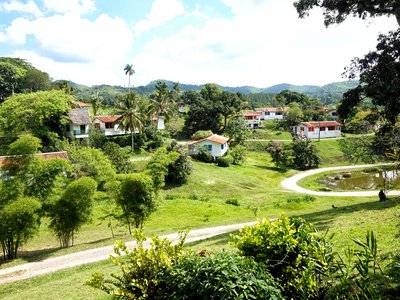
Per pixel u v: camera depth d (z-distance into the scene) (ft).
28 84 233.55
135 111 159.02
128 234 67.15
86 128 155.74
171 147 124.26
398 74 42.04
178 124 240.94
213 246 41.39
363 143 147.84
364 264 15.56
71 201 56.34
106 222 77.46
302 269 14.92
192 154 157.89
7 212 50.29
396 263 16.70
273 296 11.67
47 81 242.17
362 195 106.93
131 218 65.57
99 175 76.79
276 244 15.34
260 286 11.82
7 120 124.67
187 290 12.51
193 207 90.12
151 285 14.60
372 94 43.96
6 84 223.92
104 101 300.20
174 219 80.69
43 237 68.54
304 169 170.30
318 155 176.45
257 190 120.57
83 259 50.49
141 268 15.25
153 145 167.43
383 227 32.35
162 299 13.96
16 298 32.78
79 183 57.47
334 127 231.30
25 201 51.57
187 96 328.29
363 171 161.17
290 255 15.31
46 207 55.98
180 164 118.11
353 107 50.42
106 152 122.52
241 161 167.32
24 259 51.83
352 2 47.21
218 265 12.37
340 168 168.14
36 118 126.21
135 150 159.02
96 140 151.53
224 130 219.20
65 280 37.35
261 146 214.69
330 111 286.66
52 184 57.47
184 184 118.52
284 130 255.29
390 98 42.45
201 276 12.46
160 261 15.29
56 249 57.88
